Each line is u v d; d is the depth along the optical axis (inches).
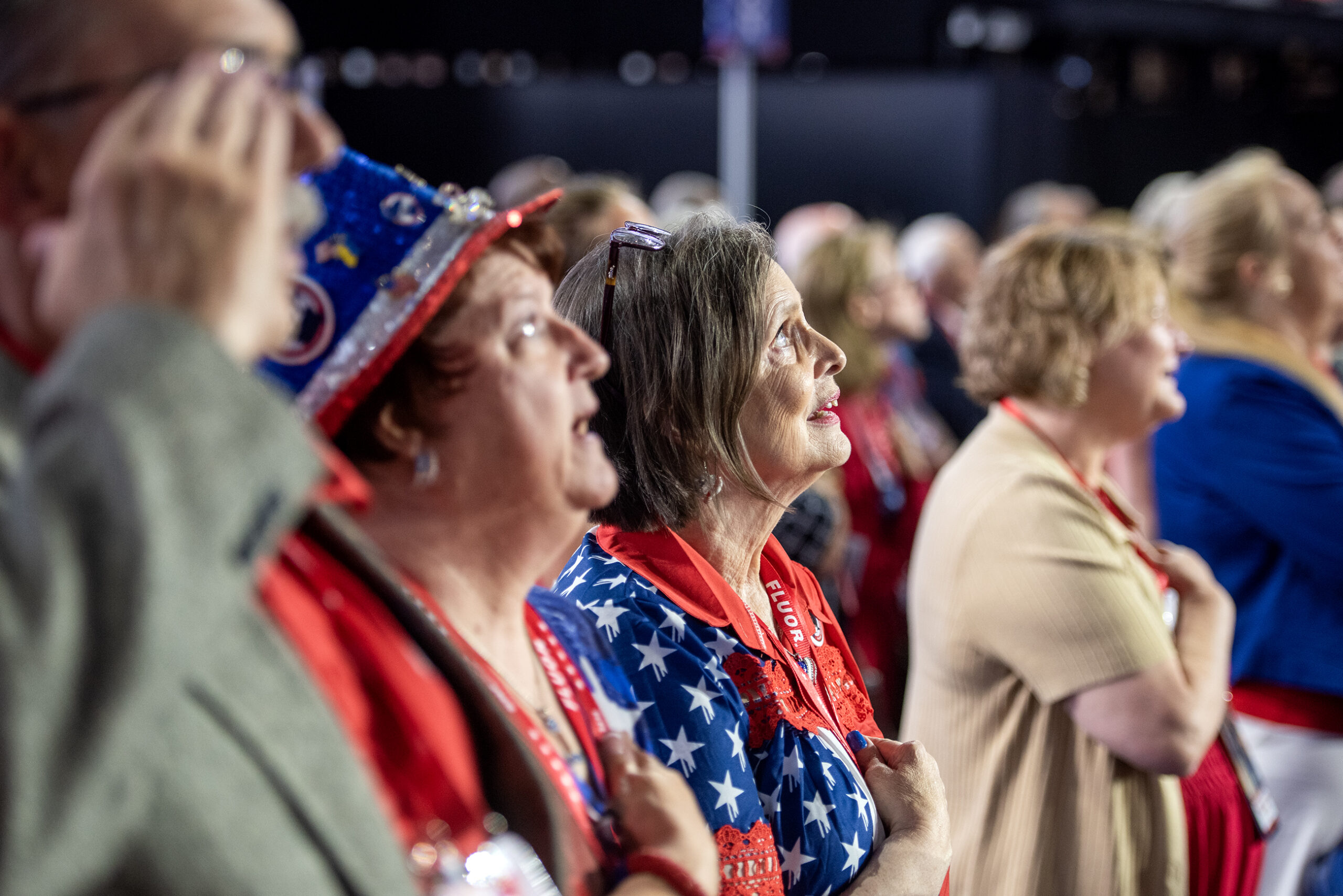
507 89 337.7
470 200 34.6
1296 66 381.7
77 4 25.2
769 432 49.1
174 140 23.7
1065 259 72.3
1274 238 96.0
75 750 20.7
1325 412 92.8
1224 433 91.9
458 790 31.0
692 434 47.8
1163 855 68.6
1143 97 374.9
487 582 36.9
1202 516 93.9
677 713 44.0
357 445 35.0
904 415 154.4
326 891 25.1
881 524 134.1
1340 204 151.9
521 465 35.5
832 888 45.8
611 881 35.6
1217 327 96.4
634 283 48.6
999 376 73.4
